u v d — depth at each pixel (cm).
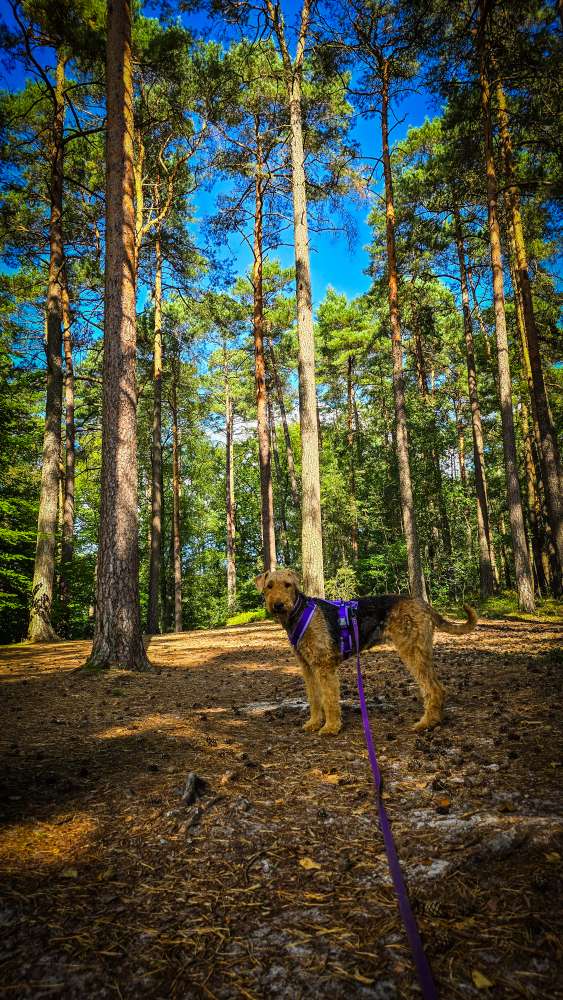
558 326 2083
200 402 3112
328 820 258
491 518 3206
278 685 669
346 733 412
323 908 188
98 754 379
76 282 2122
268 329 2794
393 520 2691
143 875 217
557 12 1107
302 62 1217
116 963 165
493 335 2548
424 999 135
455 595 2358
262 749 379
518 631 1108
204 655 1036
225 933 177
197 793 292
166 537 3591
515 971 149
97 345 2203
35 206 1816
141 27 1430
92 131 1438
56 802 290
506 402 1475
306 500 1091
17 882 211
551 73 1312
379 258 2114
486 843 219
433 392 3059
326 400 3688
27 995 152
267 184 1678
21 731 455
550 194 1512
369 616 431
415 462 2497
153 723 471
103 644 763
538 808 249
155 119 1539
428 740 379
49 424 1471
